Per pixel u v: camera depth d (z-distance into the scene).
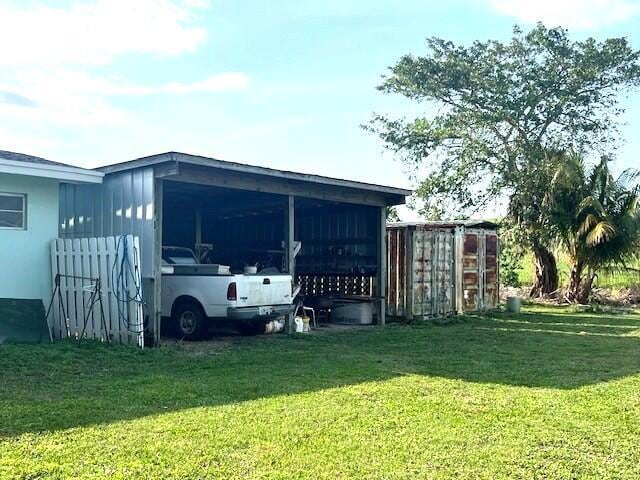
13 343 9.13
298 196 12.22
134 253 9.32
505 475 4.01
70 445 4.47
